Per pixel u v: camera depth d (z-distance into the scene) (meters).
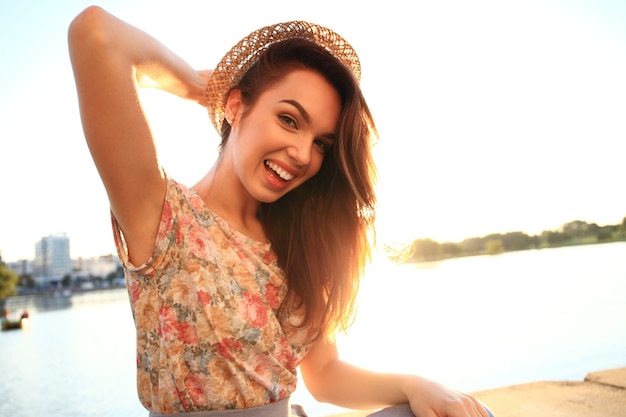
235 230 1.34
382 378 1.48
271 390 1.30
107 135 1.08
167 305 1.22
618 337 6.63
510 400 2.36
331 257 1.49
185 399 1.23
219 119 1.49
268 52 1.35
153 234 1.20
